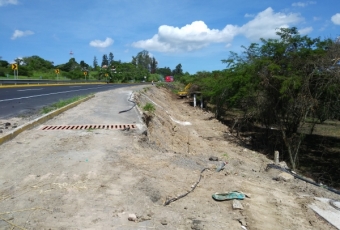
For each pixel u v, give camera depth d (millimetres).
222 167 8344
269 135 19156
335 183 12688
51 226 4043
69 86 38781
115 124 11344
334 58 14117
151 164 7051
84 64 111375
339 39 14641
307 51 15289
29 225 4051
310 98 14312
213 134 20891
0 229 3930
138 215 4535
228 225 4645
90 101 19500
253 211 5367
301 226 5121
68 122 11547
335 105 14844
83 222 4188
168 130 16781
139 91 30531
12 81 32125
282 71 15891
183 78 65688
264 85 16266
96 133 9633
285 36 16422
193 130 21938
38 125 10812
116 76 79500
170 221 4508
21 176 5715
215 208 5262
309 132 22547
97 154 7262
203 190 6082
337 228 5219
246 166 10469
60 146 7914
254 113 18438
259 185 7223
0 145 7848
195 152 13789
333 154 17219
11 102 17094
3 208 4484
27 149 7582
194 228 4355
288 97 15398
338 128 24438
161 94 44656
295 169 14328
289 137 16562
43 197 4840
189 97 48781
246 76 17844
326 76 14016
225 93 24062
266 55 16906
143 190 5359
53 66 83250
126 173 6121
